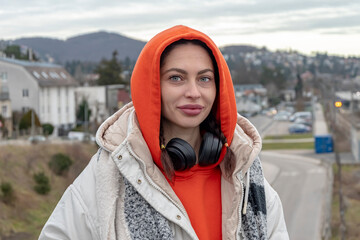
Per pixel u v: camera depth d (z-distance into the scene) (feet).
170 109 5.51
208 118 5.89
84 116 198.70
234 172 5.66
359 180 126.82
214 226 5.66
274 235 6.09
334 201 107.96
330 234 80.74
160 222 5.21
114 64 276.41
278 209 6.22
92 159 5.73
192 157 5.57
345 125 192.24
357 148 154.20
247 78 437.99
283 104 417.90
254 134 6.24
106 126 5.91
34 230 73.92
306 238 82.28
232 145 5.90
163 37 5.35
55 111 187.52
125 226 5.19
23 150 114.42
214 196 5.80
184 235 5.33
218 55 5.47
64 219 5.46
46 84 180.55
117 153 5.26
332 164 150.30
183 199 5.62
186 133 5.82
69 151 113.09
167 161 5.44
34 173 99.25
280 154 180.96
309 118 289.74
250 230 5.65
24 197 86.07
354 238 84.07
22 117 166.09
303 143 208.44
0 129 150.82
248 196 5.82
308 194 114.01
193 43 5.48
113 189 5.30
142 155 5.34
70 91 195.72
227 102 5.65
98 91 205.05
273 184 126.11
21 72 175.63
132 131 5.35
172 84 5.46
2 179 91.15
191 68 5.41
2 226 72.38
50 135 173.17
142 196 5.25
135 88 5.49
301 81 428.56
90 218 5.37
